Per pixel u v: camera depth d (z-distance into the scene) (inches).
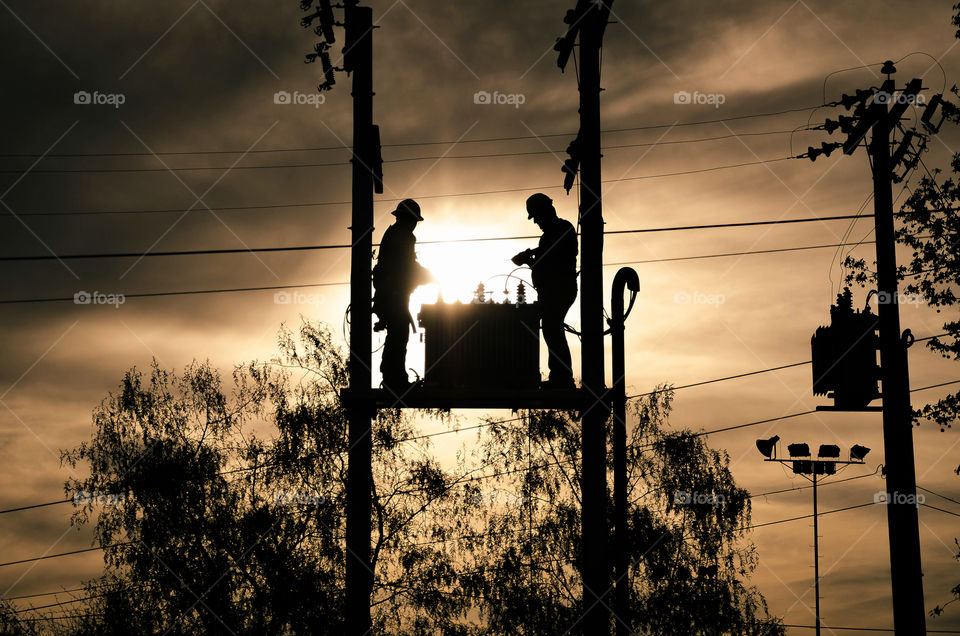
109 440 1387.8
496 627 1341.0
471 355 526.0
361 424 535.8
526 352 526.6
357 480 531.2
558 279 534.6
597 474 520.7
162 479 1348.4
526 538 1401.3
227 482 1376.7
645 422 1496.1
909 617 655.1
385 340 538.9
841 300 709.9
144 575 1318.9
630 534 1395.2
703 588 1393.9
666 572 1397.6
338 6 666.2
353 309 542.3
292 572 1295.5
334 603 1288.1
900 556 660.7
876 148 748.0
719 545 1429.6
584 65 546.6
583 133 542.9
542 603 1343.5
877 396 693.9
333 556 1321.4
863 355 693.9
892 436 677.3
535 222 549.0
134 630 1273.4
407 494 1402.6
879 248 728.3
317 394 1424.7
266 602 1282.0
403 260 541.0
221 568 1315.2
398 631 1343.5
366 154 559.5
